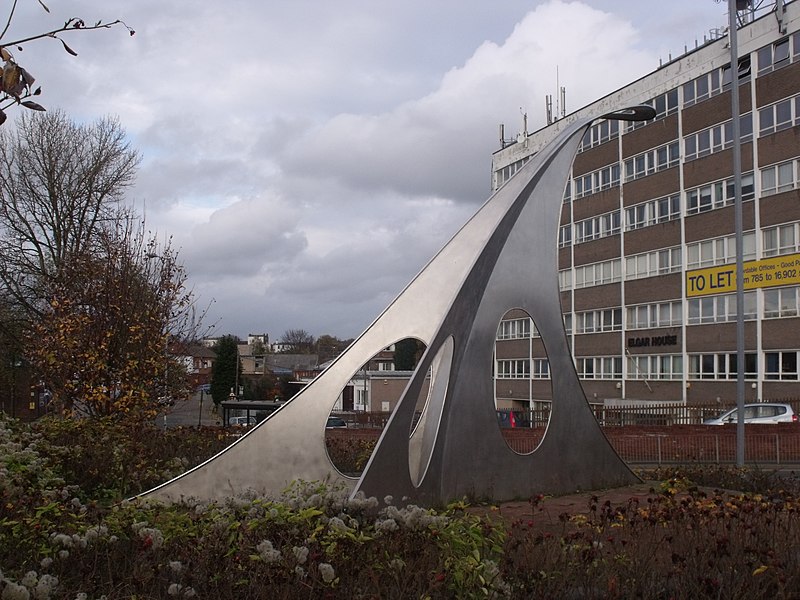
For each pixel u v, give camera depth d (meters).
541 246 13.13
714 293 40.53
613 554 6.76
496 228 12.39
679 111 43.03
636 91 45.97
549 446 12.77
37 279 31.73
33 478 8.76
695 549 6.89
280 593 5.16
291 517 5.95
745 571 6.29
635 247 46.06
